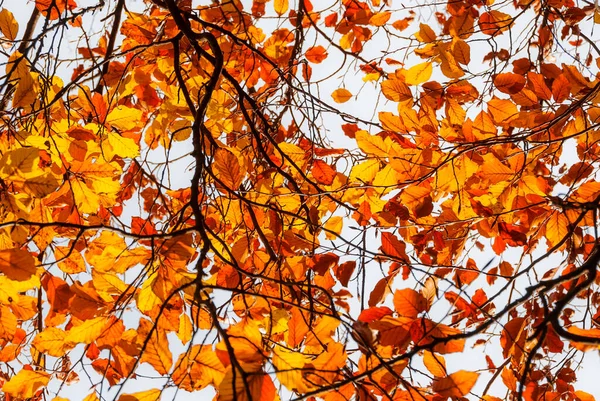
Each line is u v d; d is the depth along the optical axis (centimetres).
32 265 173
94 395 208
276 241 263
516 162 268
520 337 243
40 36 242
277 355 157
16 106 210
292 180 242
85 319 200
